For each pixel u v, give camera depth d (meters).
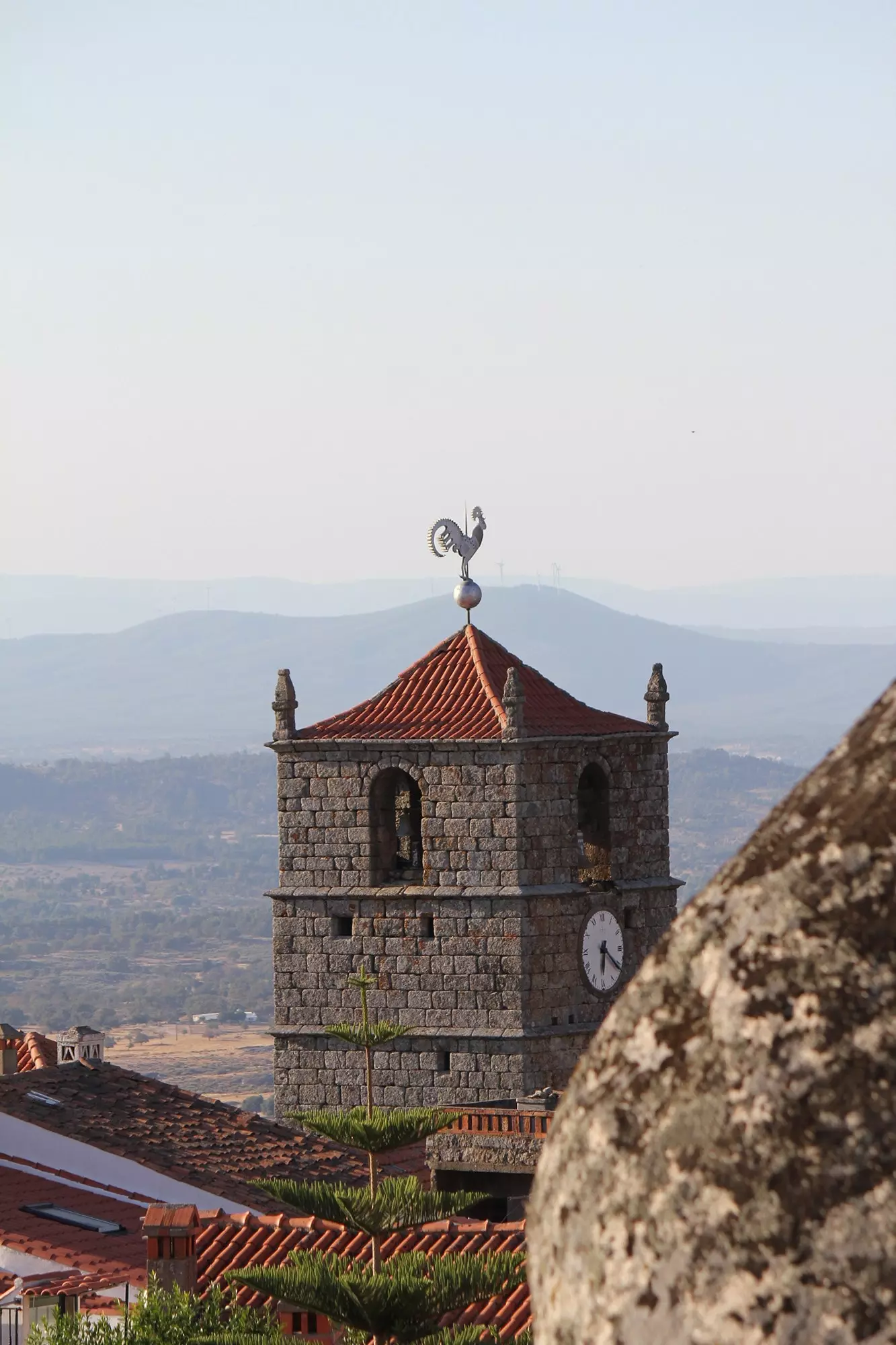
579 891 178.00
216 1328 94.12
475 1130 142.75
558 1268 20.09
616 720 185.12
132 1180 129.75
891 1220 18.80
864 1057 19.33
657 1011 20.38
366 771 179.88
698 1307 19.12
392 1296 87.00
